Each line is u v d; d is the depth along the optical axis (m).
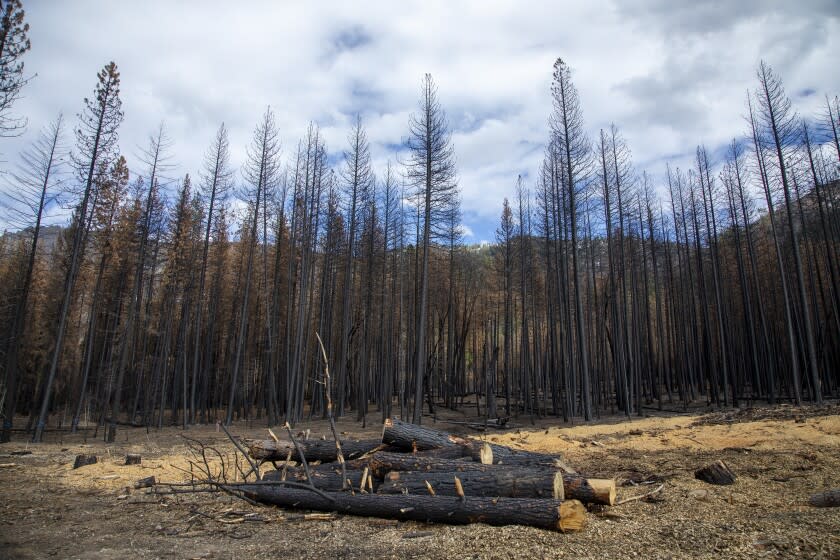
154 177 22.72
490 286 37.59
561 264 24.84
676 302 34.94
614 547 4.88
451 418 29.81
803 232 26.64
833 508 5.95
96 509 7.73
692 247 35.34
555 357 28.64
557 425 22.67
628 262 30.20
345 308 27.44
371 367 34.84
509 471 6.39
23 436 23.22
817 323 28.03
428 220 20.00
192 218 27.98
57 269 28.12
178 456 14.08
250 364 33.72
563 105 22.69
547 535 5.31
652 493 7.06
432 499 6.24
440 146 20.38
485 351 36.59
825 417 13.35
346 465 7.91
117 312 27.17
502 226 30.41
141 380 32.38
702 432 13.34
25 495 8.85
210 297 32.69
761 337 30.64
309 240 27.70
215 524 6.74
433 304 34.66
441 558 4.83
